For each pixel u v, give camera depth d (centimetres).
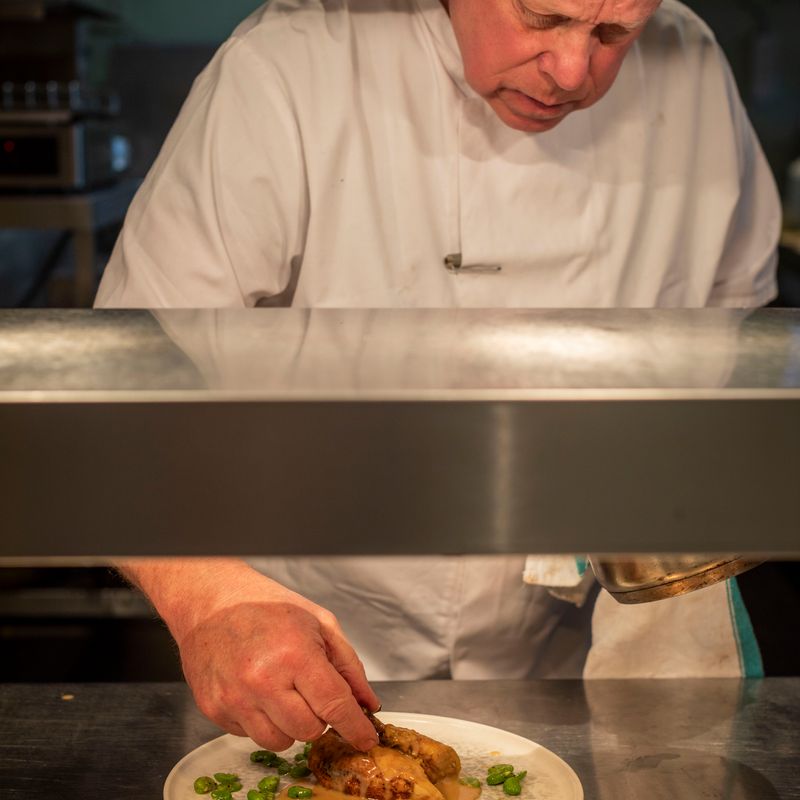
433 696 126
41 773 108
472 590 138
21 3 283
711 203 148
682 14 149
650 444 57
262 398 56
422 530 58
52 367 61
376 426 57
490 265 135
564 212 136
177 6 311
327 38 130
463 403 57
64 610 288
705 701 126
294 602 107
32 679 276
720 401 57
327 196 130
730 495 58
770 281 160
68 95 291
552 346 66
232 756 110
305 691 100
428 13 128
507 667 146
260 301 138
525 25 106
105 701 123
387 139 131
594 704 125
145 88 315
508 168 133
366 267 132
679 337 68
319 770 105
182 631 106
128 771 109
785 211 380
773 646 287
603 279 140
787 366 62
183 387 57
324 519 57
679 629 132
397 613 141
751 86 372
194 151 127
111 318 72
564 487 58
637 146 141
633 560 89
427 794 100
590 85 113
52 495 57
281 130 128
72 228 269
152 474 57
